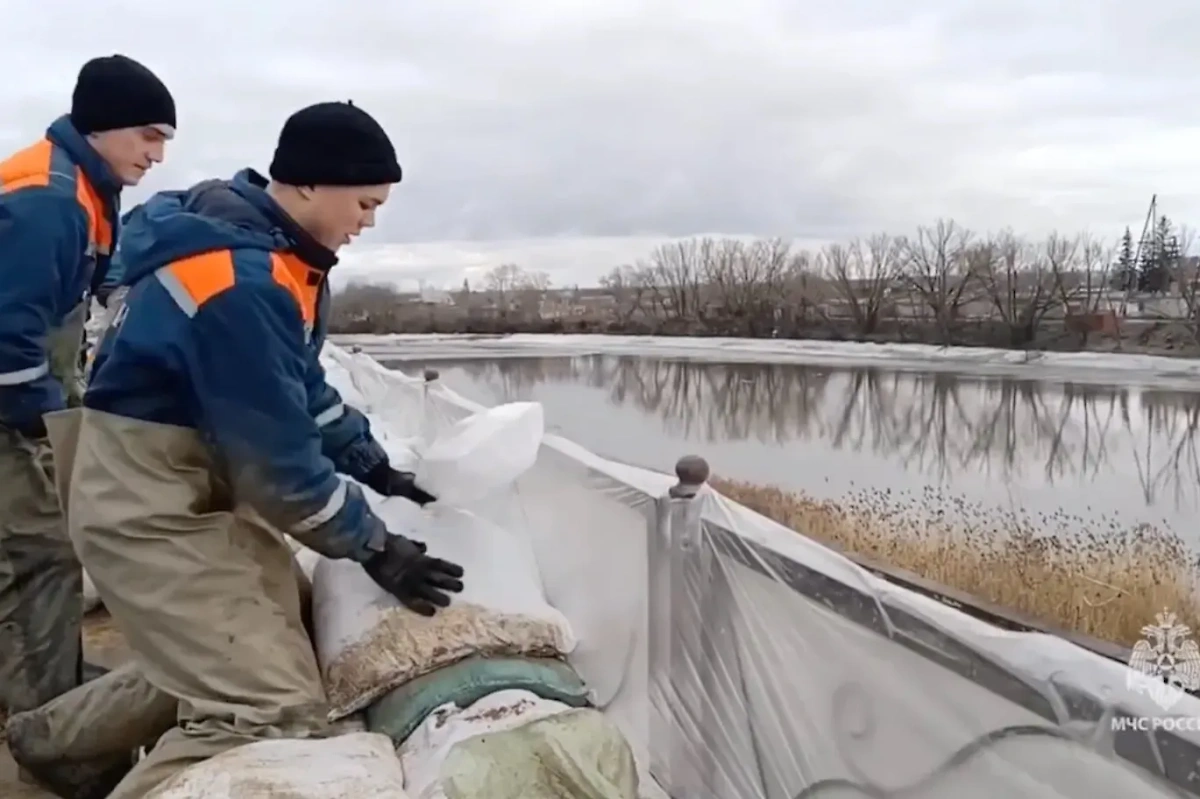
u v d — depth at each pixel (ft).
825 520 50.19
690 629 6.36
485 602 6.82
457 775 5.05
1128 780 3.48
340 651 6.55
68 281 8.14
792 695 5.39
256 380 5.89
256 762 5.21
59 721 6.95
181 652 6.12
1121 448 71.36
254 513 6.56
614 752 5.35
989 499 55.11
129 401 6.06
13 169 7.98
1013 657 3.93
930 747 4.34
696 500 6.38
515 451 7.98
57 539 8.32
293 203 6.40
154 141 8.68
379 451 7.91
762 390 112.16
